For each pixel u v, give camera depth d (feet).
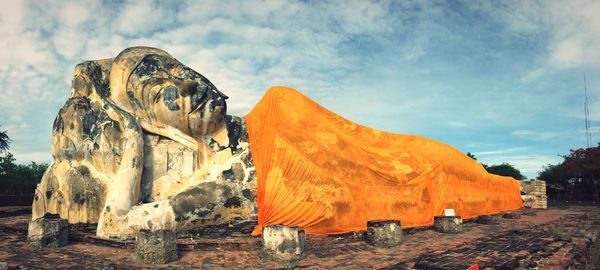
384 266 29.58
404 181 48.39
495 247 33.86
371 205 43.73
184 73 40.19
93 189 39.22
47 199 41.65
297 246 30.55
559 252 34.06
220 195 39.01
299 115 45.98
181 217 35.86
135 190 36.88
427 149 59.62
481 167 69.77
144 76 40.29
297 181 40.16
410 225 47.42
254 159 43.50
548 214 76.54
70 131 41.70
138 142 38.32
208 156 42.29
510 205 78.38
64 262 27.94
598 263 43.06
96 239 33.73
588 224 59.67
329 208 40.29
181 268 27.66
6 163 105.70
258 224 39.68
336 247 35.63
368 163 46.42
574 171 143.33
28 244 33.12
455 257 29.22
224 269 27.81
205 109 40.16
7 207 62.69
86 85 42.80
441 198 53.88
